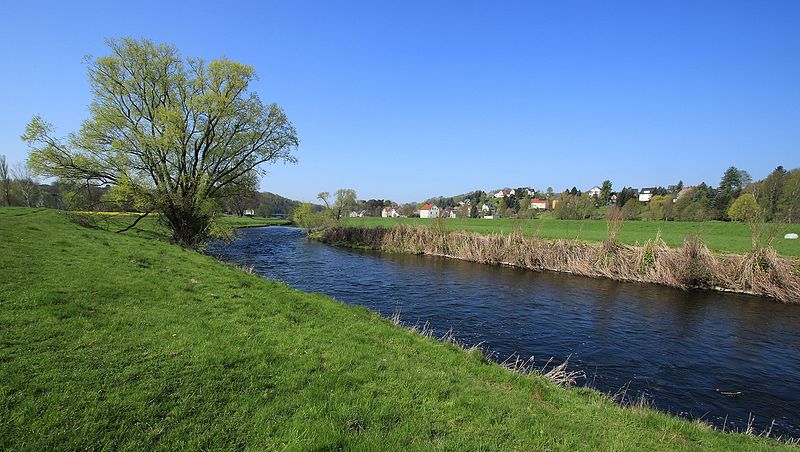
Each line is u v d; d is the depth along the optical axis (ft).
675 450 16.93
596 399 24.67
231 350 20.76
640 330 48.06
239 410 15.28
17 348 17.75
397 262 107.76
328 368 20.51
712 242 107.14
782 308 59.06
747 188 232.94
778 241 98.58
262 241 169.78
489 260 105.81
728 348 42.14
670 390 32.42
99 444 12.49
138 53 78.89
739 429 26.76
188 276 39.63
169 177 81.92
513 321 51.19
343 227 171.73
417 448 13.94
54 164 73.87
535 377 26.84
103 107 77.00
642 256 80.74
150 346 20.11
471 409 17.79
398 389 18.90
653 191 499.92
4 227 51.70
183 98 84.23
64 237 51.60
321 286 71.77
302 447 13.12
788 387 33.35
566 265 91.81
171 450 12.64
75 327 21.09
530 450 14.93
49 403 14.03
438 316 52.90
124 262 40.06
